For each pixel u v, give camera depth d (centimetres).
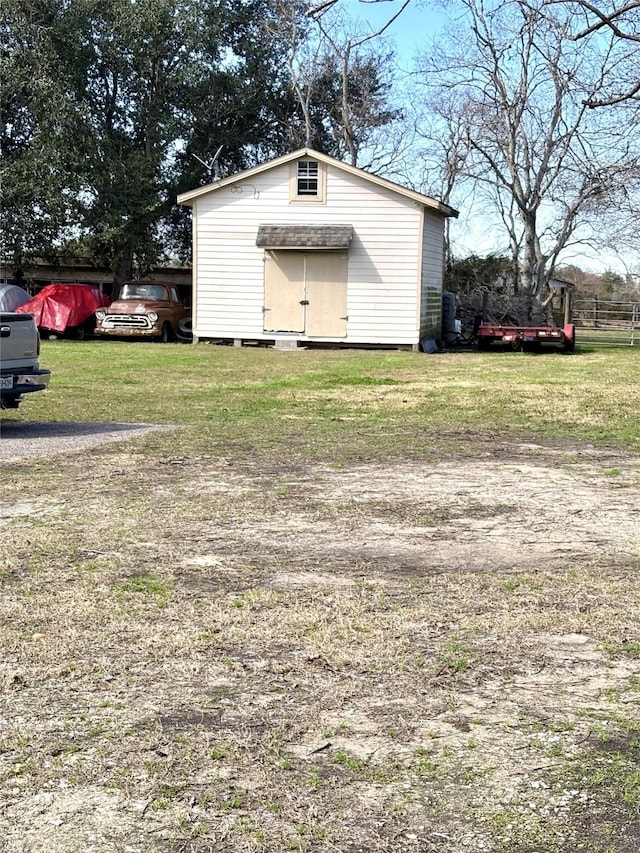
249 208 2777
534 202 3297
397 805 320
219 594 534
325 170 2734
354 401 1488
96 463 935
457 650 455
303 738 366
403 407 1416
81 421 1248
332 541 651
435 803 322
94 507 741
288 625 485
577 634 478
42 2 3331
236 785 332
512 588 549
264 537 659
